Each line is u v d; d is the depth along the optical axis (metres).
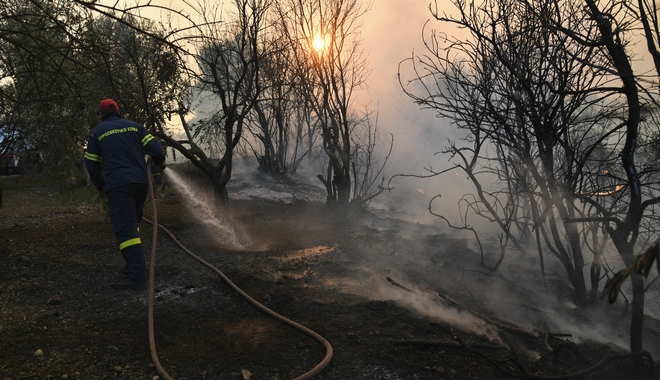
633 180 2.85
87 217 7.70
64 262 5.00
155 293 4.31
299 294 4.36
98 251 5.54
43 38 4.99
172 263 5.24
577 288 4.29
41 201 9.48
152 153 4.68
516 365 3.15
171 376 2.91
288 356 3.20
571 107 3.82
